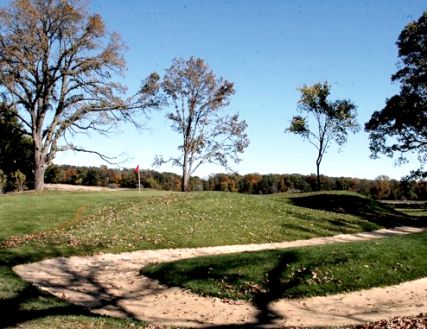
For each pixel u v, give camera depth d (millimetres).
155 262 15312
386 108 39156
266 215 26391
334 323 9359
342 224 26406
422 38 37094
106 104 38500
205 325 9461
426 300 10891
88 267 14555
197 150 51750
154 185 76875
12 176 45656
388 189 82938
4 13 33812
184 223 22375
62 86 38250
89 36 37156
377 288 11867
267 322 9586
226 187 84000
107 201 27953
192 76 50438
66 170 72438
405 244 15859
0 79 34031
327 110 48156
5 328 8312
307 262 13438
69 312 9664
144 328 9008
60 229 20344
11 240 18109
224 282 12250
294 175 84625
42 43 35094
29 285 11844
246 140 52375
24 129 42094
